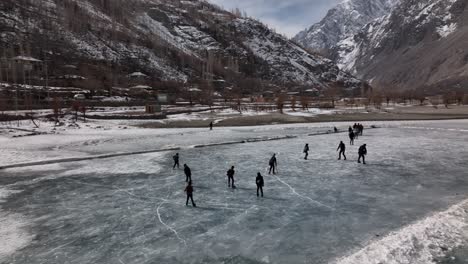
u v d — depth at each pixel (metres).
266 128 66.19
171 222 19.44
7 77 90.31
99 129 59.16
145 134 55.00
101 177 29.58
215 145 46.06
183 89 130.25
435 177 28.69
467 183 26.83
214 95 137.88
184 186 26.66
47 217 20.33
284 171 31.27
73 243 16.89
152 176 29.84
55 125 59.06
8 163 34.00
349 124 74.44
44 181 28.36
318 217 19.97
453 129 64.62
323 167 32.75
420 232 17.16
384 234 17.47
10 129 53.81
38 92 81.75
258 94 167.12
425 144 46.50
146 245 16.61
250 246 16.36
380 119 85.19
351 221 19.31
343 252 15.58
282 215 20.36
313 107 117.00
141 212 21.08
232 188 26.05
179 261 14.98
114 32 159.88
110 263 14.90
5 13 131.38
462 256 14.74
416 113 103.75
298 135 56.00
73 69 113.56
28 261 15.16
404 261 14.32
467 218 18.97
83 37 144.12
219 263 14.75
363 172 30.61
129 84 119.94
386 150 41.78
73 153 39.56
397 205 21.91
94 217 20.30
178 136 54.09
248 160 36.34
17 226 19.02
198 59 194.50
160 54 170.12
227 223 19.22
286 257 15.21
